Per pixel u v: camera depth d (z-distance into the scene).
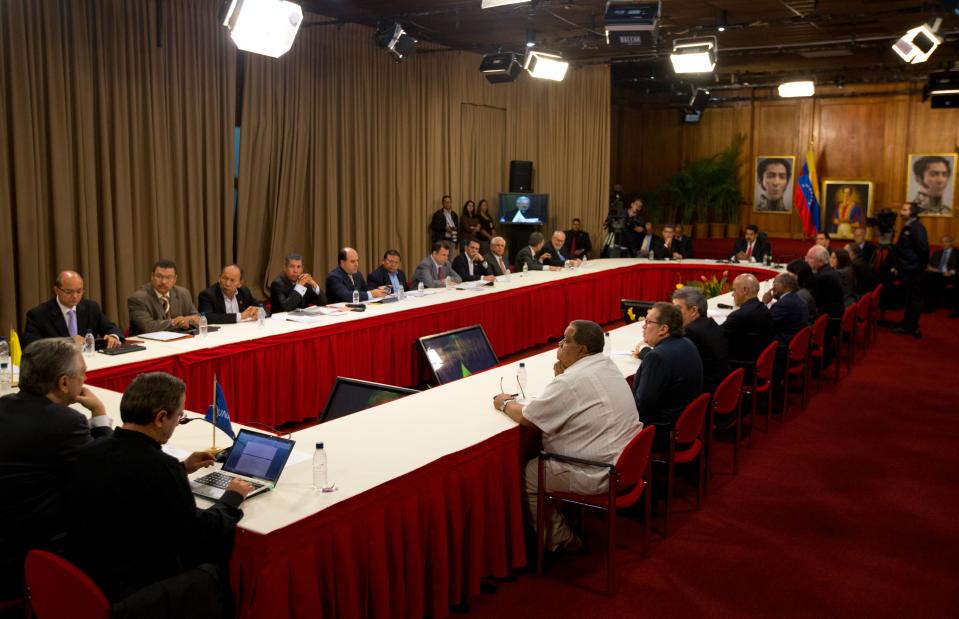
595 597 3.30
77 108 7.46
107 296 7.95
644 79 14.02
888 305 11.38
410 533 2.85
